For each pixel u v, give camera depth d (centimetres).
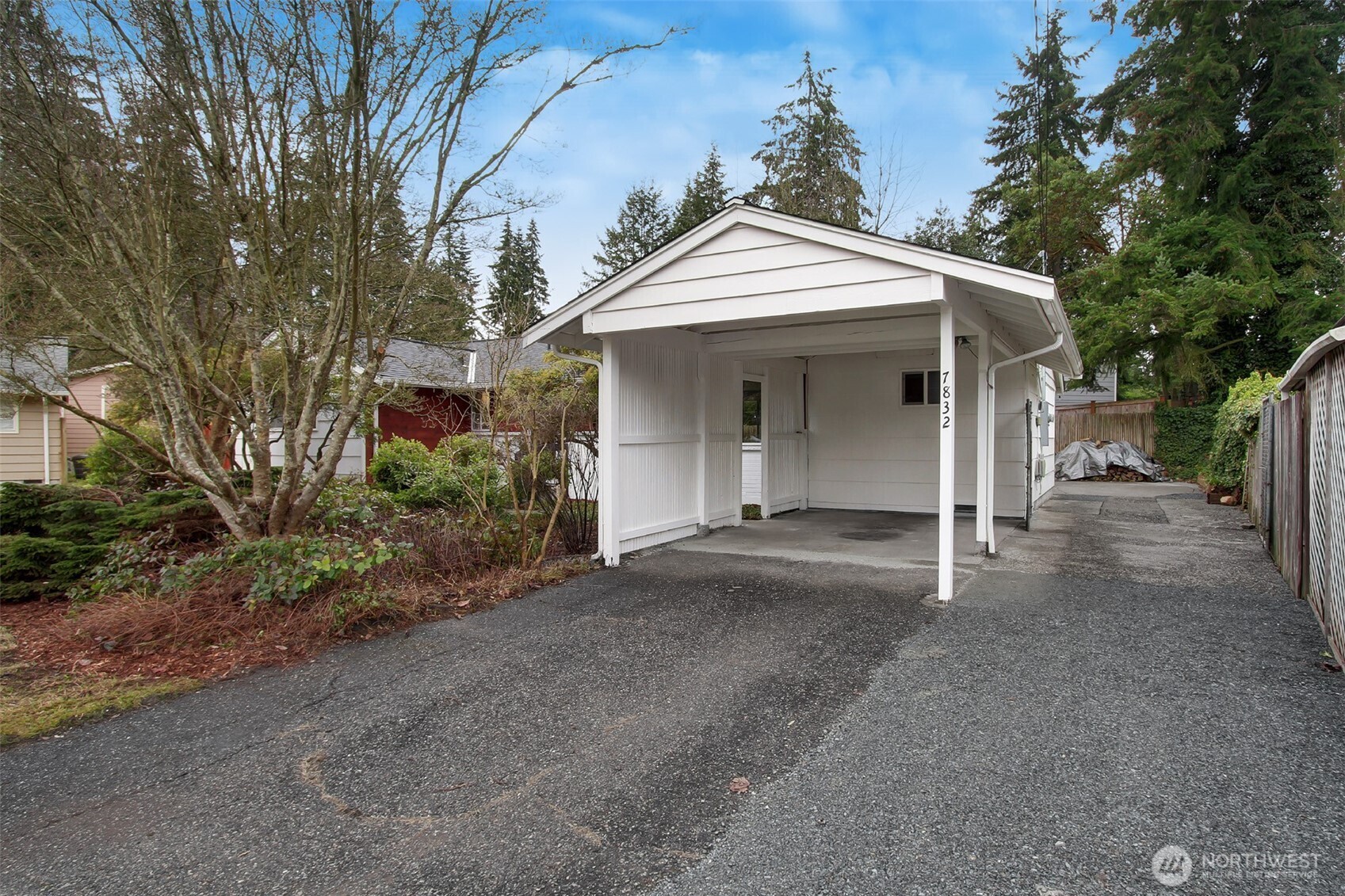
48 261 558
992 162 2444
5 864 222
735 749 295
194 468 516
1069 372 1078
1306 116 1609
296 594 451
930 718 321
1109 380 2466
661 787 266
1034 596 538
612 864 219
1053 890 202
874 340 720
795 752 291
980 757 283
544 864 220
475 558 612
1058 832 231
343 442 562
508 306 798
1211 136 1641
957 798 253
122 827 243
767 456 990
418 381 938
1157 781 261
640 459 721
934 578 602
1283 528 594
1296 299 1628
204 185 575
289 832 240
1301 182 1692
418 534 625
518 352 706
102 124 516
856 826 237
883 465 1076
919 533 851
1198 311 1620
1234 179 1666
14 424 1136
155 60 491
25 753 300
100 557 559
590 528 743
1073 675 371
